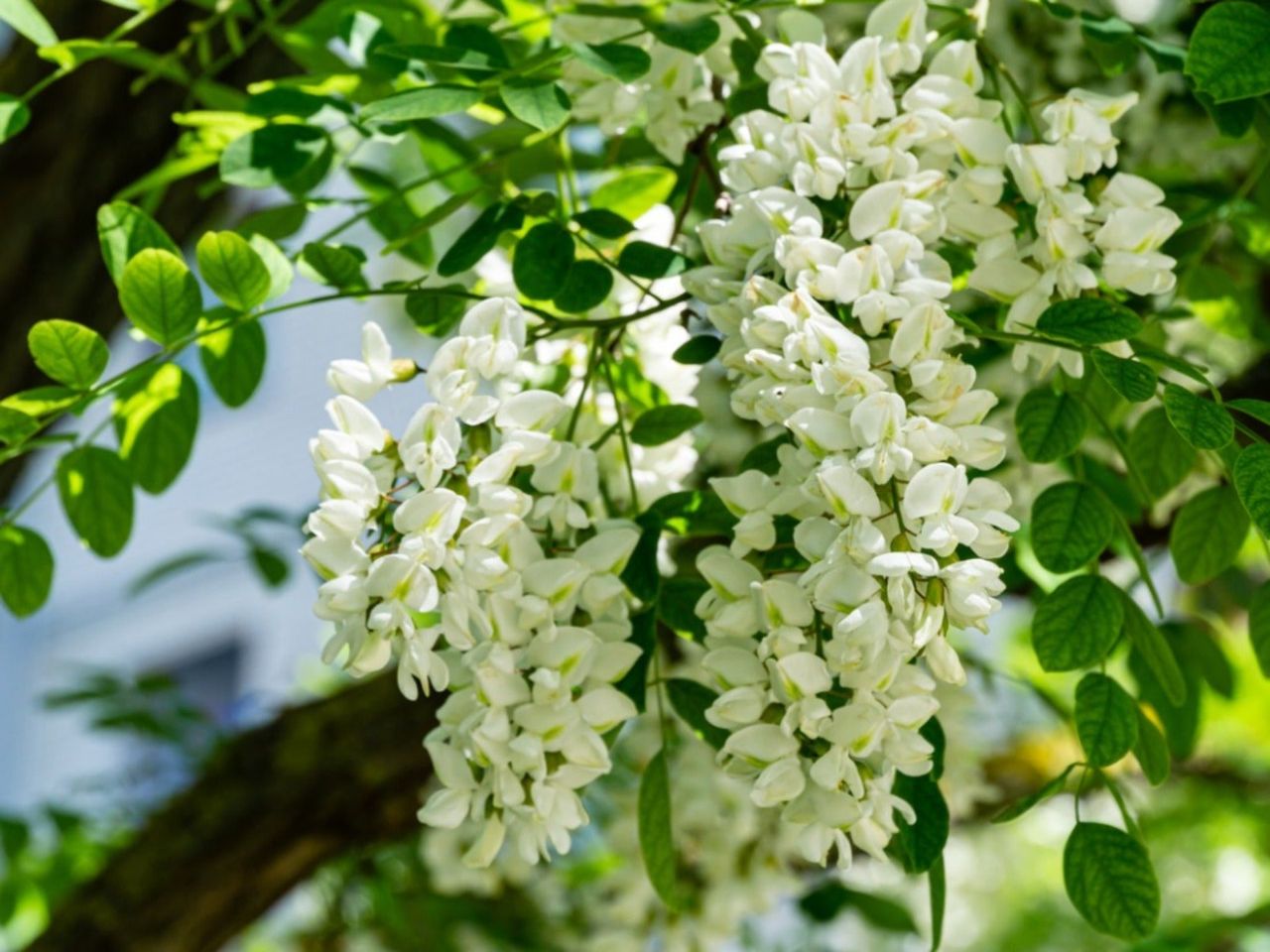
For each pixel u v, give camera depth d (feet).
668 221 3.16
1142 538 3.76
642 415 2.91
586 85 3.05
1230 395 3.57
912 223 2.64
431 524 2.56
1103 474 3.39
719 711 2.60
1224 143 3.37
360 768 4.10
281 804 4.11
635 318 2.92
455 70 2.89
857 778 2.57
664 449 3.03
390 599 2.55
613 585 2.68
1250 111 2.96
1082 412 2.94
